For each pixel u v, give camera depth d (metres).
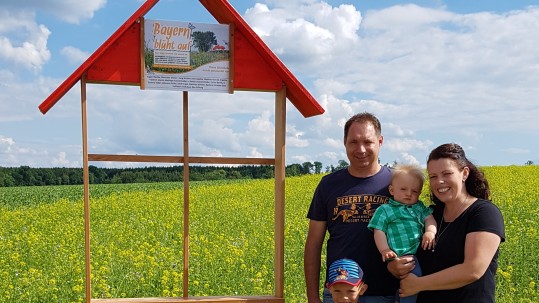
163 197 21.14
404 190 4.41
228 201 19.36
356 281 4.27
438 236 4.07
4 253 10.88
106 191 31.27
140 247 10.52
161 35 4.97
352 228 4.49
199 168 44.00
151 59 4.95
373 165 4.62
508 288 7.66
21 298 7.51
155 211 17.50
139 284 8.27
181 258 9.80
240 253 9.57
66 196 28.80
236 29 5.17
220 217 15.67
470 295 3.83
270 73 5.23
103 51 4.75
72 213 17.80
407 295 4.10
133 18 4.82
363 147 4.50
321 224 4.79
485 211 3.84
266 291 8.07
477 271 3.72
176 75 5.01
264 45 5.03
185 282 5.12
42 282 8.11
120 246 11.40
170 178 44.84
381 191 4.56
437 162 3.99
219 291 8.00
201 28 5.07
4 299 7.55
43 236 12.78
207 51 5.09
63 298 7.62
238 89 5.23
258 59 5.21
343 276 4.27
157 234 12.98
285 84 5.27
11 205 24.72
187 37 5.04
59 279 8.46
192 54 5.05
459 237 3.90
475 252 3.74
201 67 5.07
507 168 28.62
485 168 28.83
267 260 9.70
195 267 9.08
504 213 14.12
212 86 5.10
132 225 14.35
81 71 4.71
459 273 3.78
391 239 4.31
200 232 13.19
